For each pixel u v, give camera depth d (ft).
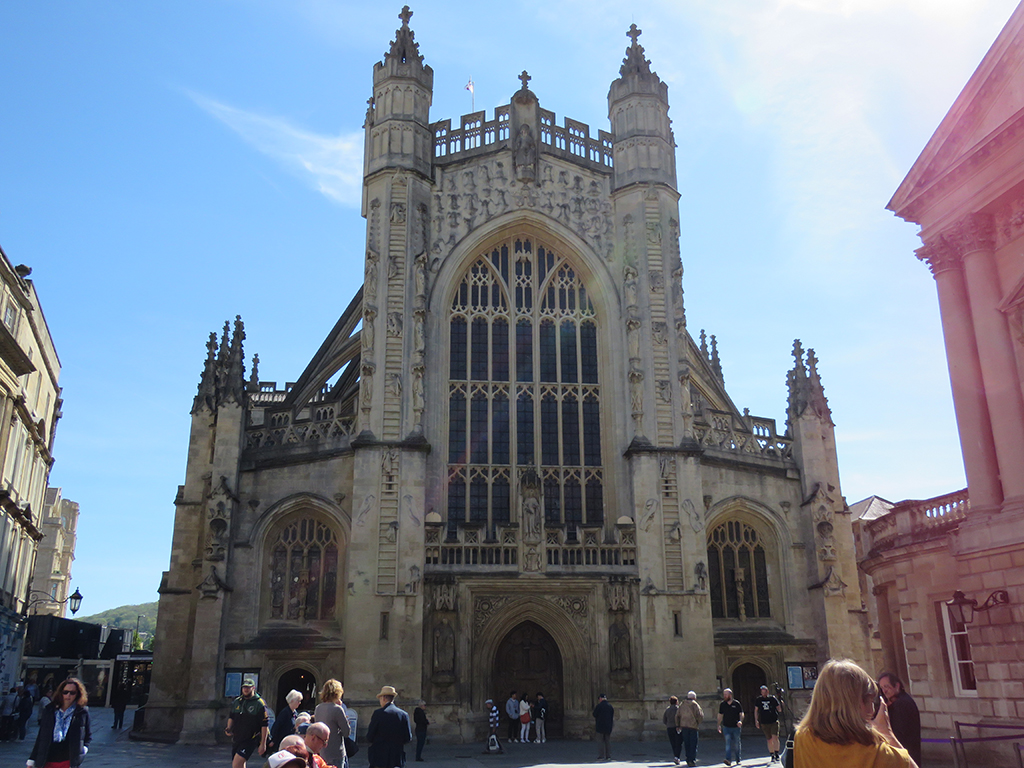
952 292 98.22
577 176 163.12
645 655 133.80
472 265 158.30
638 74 167.84
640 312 153.28
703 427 151.74
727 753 95.40
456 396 151.12
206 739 123.65
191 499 145.18
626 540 140.56
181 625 139.23
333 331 164.55
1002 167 92.12
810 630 148.46
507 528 137.90
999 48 92.22
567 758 106.83
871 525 114.32
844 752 21.42
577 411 153.79
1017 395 90.22
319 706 53.42
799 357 164.04
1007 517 86.38
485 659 132.26
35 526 181.88
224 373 154.30
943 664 95.25
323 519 141.59
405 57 161.17
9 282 137.69
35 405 178.19
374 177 153.58
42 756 46.70
